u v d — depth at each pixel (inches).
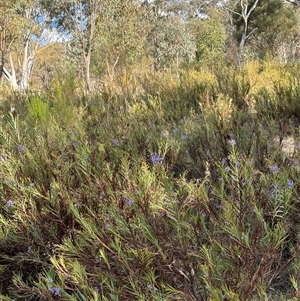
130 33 528.7
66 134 115.7
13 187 79.2
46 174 84.8
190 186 64.7
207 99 184.4
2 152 93.5
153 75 304.5
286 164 87.6
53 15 778.2
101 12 540.4
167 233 58.9
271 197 63.9
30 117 145.0
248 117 154.3
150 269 56.8
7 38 641.0
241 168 74.3
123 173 77.4
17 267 75.7
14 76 1069.1
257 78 300.5
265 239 55.8
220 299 50.1
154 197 64.4
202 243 65.1
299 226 71.2
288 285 65.2
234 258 54.9
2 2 585.3
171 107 184.4
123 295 56.1
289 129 134.5
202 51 835.4
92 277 59.3
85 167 82.2
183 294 56.0
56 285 54.9
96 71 435.8
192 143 113.0
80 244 62.4
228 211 58.1
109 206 68.5
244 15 1019.9
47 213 75.0
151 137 112.7
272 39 1032.8
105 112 174.2
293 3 1113.4
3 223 74.7
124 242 60.0
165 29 891.4
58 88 208.4
